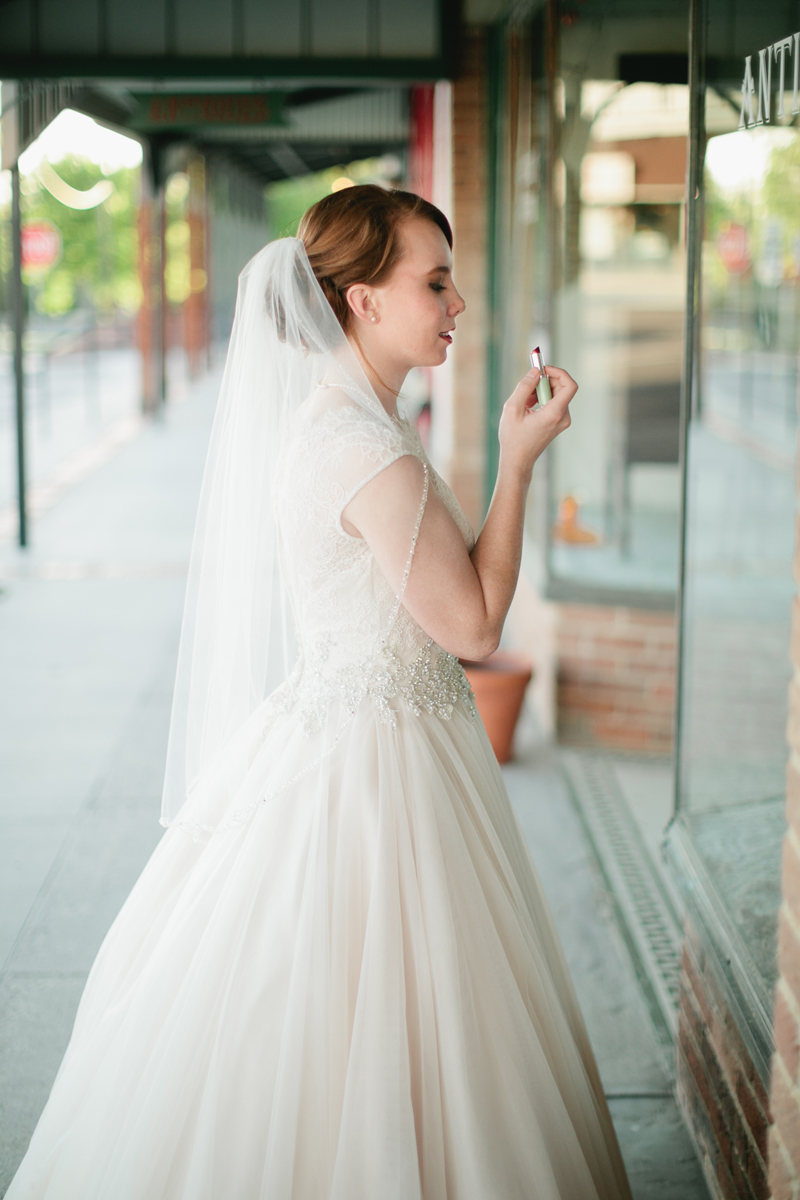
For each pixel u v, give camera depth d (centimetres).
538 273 582
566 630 495
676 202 533
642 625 489
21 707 525
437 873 176
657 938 339
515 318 655
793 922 181
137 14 661
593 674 496
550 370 181
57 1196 184
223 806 200
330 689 187
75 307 3928
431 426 989
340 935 175
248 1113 169
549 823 420
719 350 568
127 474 1217
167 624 661
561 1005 206
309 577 183
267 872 182
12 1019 291
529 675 466
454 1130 168
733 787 344
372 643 185
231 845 189
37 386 2225
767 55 232
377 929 171
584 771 473
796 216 464
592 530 546
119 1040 188
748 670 486
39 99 725
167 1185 169
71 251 3681
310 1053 169
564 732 502
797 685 179
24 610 688
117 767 457
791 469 605
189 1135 172
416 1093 170
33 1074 269
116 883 362
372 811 179
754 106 242
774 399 607
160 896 203
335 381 180
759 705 449
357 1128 164
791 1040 181
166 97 699
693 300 281
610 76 504
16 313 812
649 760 487
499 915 185
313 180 4750
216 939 179
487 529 180
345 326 187
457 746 193
